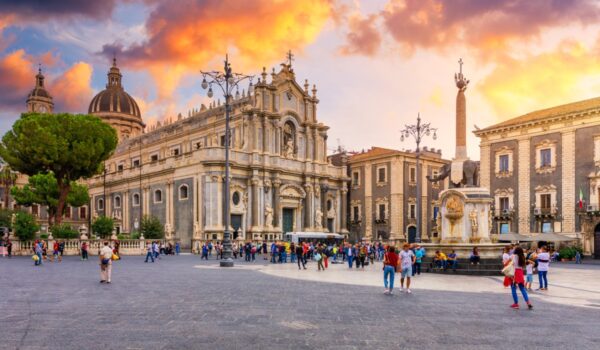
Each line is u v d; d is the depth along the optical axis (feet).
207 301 54.80
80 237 178.09
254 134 221.66
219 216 205.26
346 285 74.43
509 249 73.92
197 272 98.17
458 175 109.19
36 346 33.58
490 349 34.24
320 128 252.21
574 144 187.83
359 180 270.46
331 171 257.14
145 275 89.61
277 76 236.02
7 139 198.80
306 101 247.70
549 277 94.27
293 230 235.20
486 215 106.11
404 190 253.03
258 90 225.56
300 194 237.66
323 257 117.50
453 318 45.75
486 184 215.10
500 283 79.61
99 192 283.79
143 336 36.76
